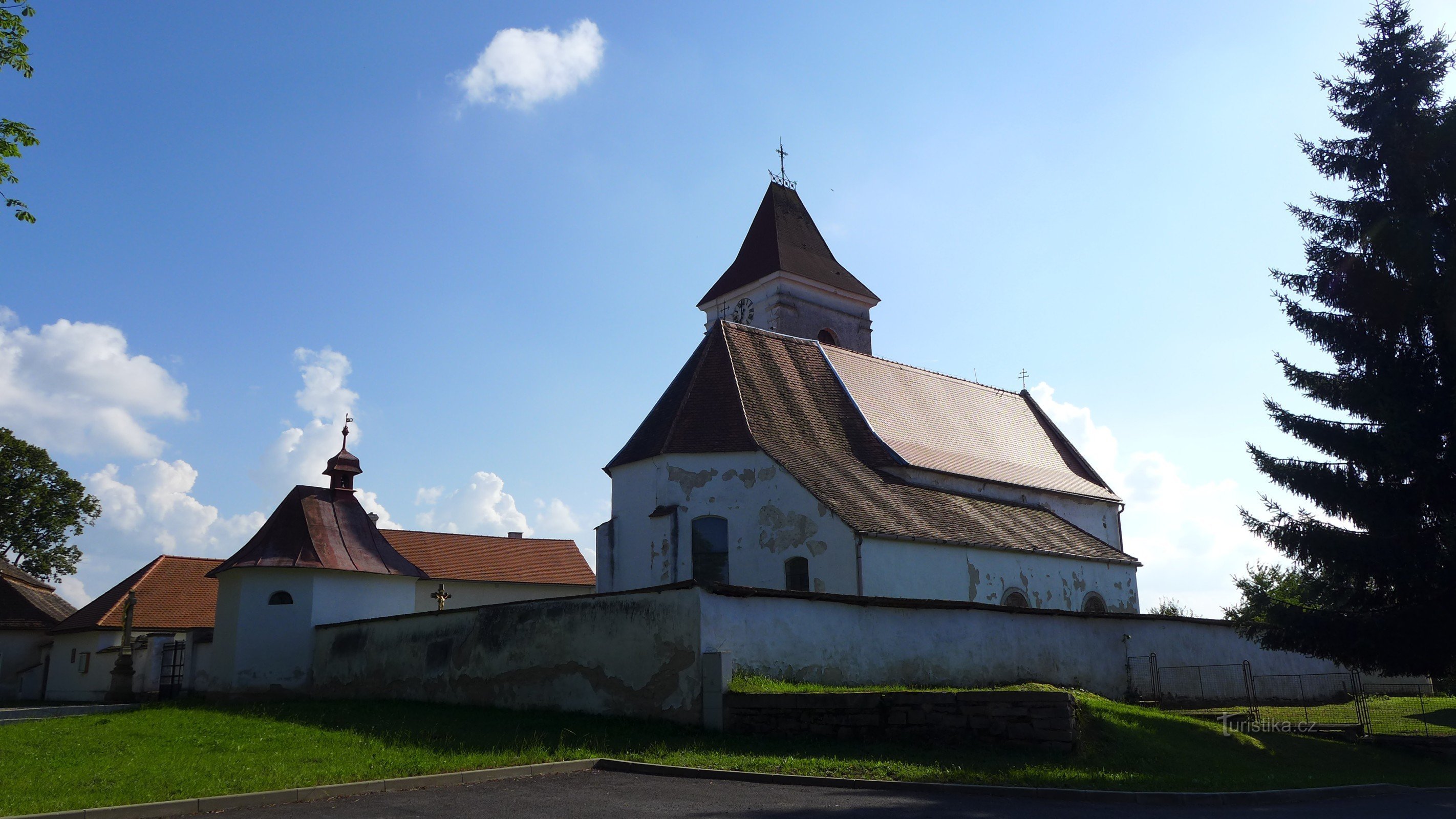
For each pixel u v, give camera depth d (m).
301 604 26.41
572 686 18.62
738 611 17.19
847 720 15.61
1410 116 23.44
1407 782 16.23
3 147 15.33
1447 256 22.08
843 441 31.62
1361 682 29.80
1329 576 23.02
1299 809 12.55
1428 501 21.86
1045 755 14.58
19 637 42.47
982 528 29.22
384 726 17.69
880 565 24.64
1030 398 45.22
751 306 47.09
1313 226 24.44
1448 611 21.08
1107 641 23.84
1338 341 23.41
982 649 20.83
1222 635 26.81
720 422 28.30
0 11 15.05
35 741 16.03
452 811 10.80
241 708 22.28
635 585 27.34
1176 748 16.14
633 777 13.29
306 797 11.62
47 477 49.56
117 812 10.46
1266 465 23.30
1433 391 22.20
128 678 28.25
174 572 41.56
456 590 53.88
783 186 49.84
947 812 11.01
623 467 28.70
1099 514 39.62
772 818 10.49
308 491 28.67
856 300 48.25
